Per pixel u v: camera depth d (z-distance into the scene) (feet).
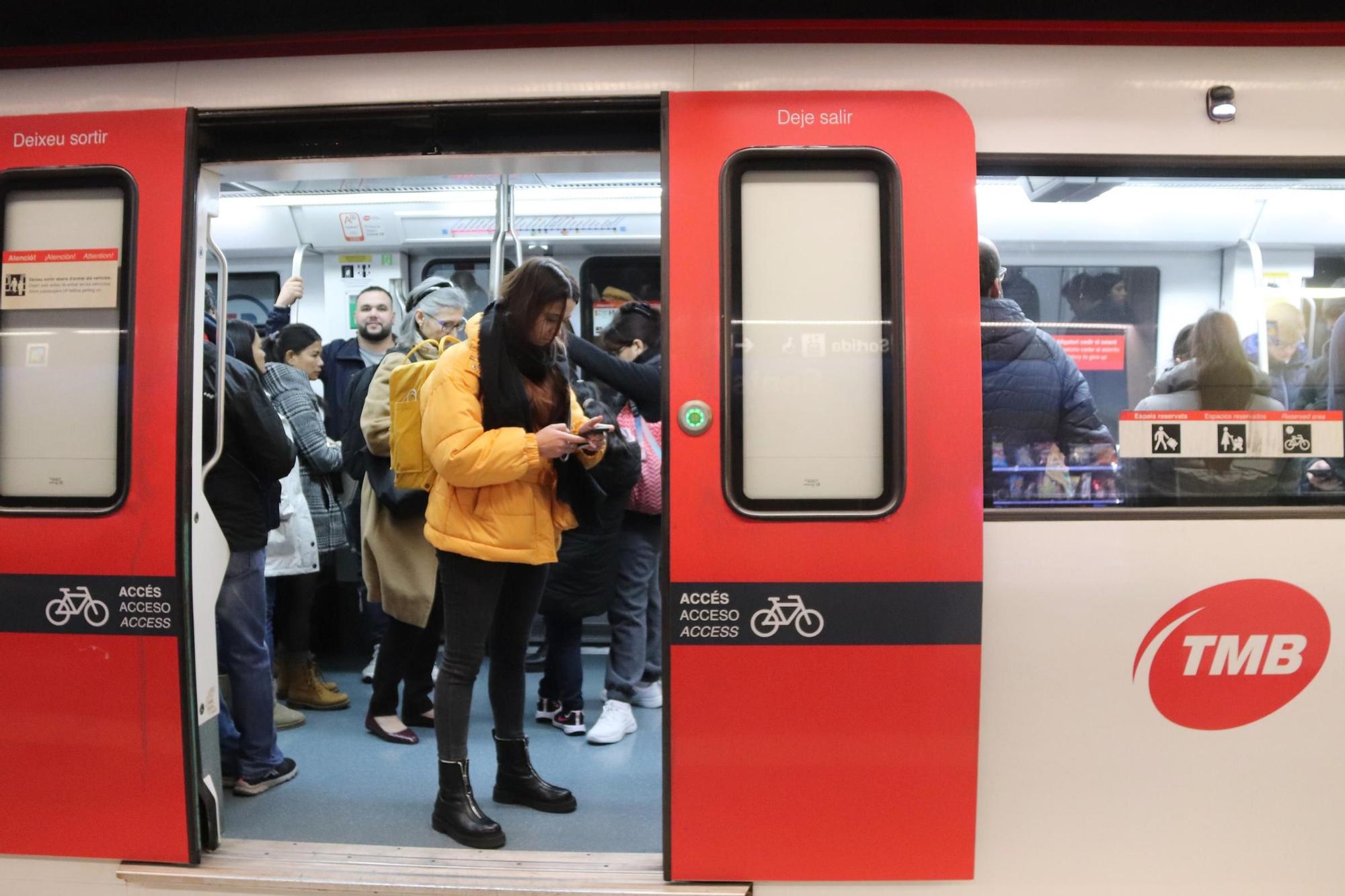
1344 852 10.05
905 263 9.82
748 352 9.82
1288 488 10.29
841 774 9.80
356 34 10.21
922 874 9.87
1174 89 10.12
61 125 10.36
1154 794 9.96
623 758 13.93
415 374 11.30
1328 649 10.00
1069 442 10.12
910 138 9.90
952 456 9.73
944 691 9.74
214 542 10.73
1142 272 10.32
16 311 10.41
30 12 10.27
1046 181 10.17
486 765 13.70
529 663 20.02
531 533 10.74
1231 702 9.98
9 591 10.31
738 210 9.90
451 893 9.79
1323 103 10.19
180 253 10.19
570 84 10.11
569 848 11.00
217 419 11.03
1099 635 9.89
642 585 14.79
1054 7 9.96
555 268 10.57
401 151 10.55
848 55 10.00
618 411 15.67
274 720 15.15
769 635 9.73
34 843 10.39
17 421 10.37
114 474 10.27
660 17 10.03
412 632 14.82
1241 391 10.24
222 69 10.34
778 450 9.78
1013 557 9.86
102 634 10.21
